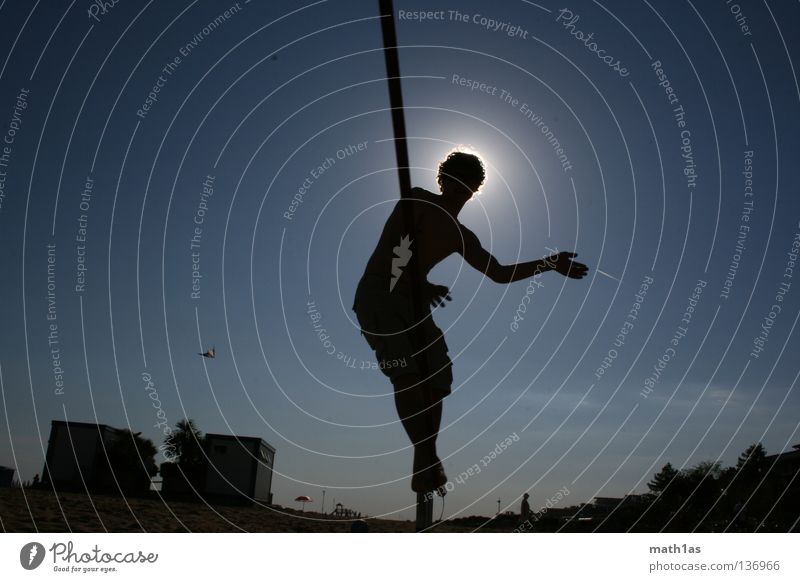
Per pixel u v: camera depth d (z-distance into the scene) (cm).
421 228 350
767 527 443
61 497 483
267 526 390
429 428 322
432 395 342
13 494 467
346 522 438
